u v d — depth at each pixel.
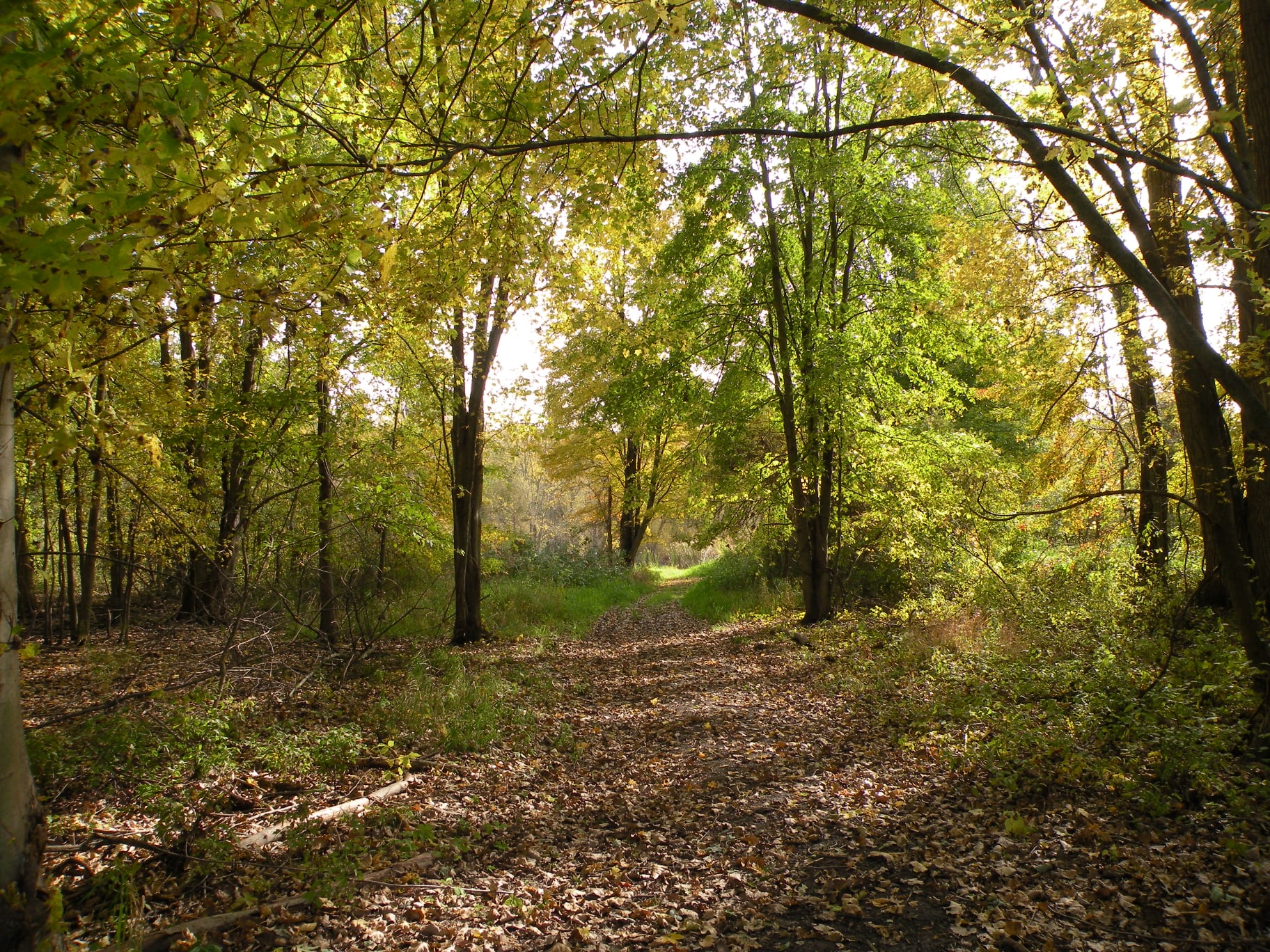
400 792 5.90
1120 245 4.50
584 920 4.07
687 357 14.91
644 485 29.09
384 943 3.68
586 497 44.28
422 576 18.06
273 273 4.27
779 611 17.47
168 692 7.47
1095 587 10.87
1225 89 6.50
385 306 5.25
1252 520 5.83
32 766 5.41
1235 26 5.89
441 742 7.25
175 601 18.38
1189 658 7.36
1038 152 4.80
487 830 5.29
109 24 2.78
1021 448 19.33
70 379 3.10
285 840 4.72
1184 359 6.39
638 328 9.69
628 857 4.92
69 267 2.21
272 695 8.49
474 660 11.86
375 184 4.16
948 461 14.42
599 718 8.82
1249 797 4.63
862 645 11.52
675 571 40.03
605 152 5.26
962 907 3.95
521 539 20.08
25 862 2.66
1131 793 4.93
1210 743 5.17
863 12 5.80
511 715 8.45
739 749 7.30
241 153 2.64
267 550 9.63
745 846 5.00
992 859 4.42
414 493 12.59
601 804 5.94
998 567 12.18
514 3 4.29
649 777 6.61
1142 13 6.58
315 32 3.88
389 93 4.91
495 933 3.85
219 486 13.09
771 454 16.84
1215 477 6.21
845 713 8.20
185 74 2.40
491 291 6.80
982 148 8.09
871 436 14.80
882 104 12.30
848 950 3.67
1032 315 9.09
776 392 15.80
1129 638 8.56
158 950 3.42
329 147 4.74
